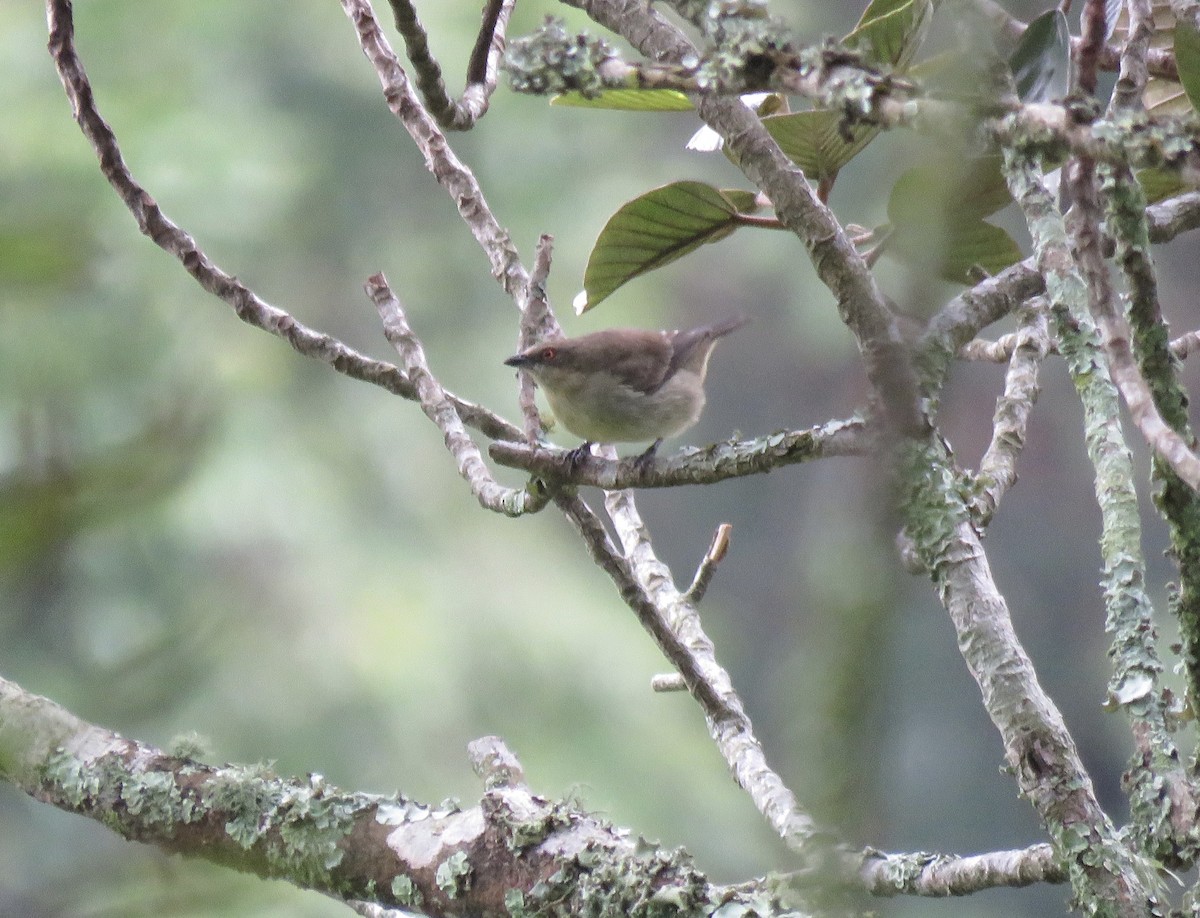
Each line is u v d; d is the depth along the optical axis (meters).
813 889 3.60
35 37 19.48
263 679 18.77
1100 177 4.09
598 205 26.31
